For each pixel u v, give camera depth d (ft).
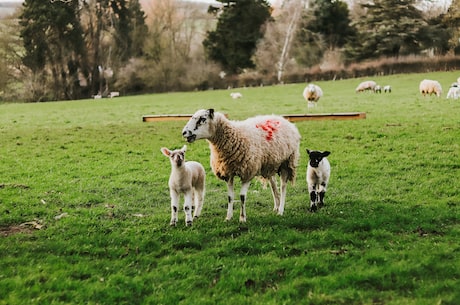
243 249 25.41
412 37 225.35
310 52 243.81
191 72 235.81
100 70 239.50
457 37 222.07
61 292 20.74
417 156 47.70
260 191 39.22
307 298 19.90
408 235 26.50
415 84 150.61
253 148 30.40
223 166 30.68
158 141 62.08
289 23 248.32
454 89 101.96
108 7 245.45
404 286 20.75
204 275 22.35
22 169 47.70
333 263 23.04
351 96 123.54
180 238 26.91
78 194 37.96
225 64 250.78
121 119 89.30
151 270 23.04
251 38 246.27
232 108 105.40
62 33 228.43
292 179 34.12
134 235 27.63
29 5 222.69
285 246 25.39
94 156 54.34
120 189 40.06
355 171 43.86
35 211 32.91
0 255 24.85
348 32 253.44
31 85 221.25
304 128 66.59
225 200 36.60
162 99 156.76
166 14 256.73
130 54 247.50
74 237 27.48
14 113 118.01
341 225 28.43
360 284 21.04
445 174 40.81
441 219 29.30
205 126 29.63
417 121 66.74
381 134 59.00
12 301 19.86
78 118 94.84
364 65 212.84
